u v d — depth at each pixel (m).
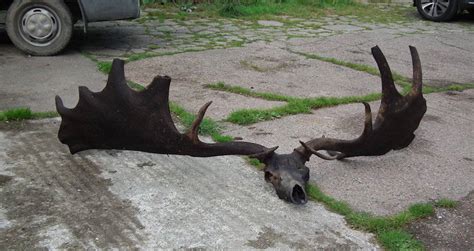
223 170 4.01
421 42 9.20
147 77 6.33
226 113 5.24
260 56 7.60
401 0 14.66
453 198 3.73
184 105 5.40
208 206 3.51
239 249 3.07
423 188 3.85
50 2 6.96
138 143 3.56
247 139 4.62
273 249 3.08
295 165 3.61
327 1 12.87
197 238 3.16
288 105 5.46
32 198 3.54
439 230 3.33
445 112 5.60
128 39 8.34
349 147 3.85
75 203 3.50
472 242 3.22
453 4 11.35
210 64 7.03
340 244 3.15
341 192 3.73
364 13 12.24
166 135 3.49
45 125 4.77
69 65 6.76
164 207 3.48
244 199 3.61
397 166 4.18
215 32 9.15
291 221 3.37
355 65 7.30
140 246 3.07
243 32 9.25
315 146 3.73
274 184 3.56
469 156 4.46
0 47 7.60
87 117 3.56
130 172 3.93
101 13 7.07
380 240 3.20
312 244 3.14
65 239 3.11
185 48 7.85
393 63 7.61
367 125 3.82
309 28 9.97
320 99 5.70
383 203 3.61
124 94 3.46
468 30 10.65
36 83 5.98
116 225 3.26
